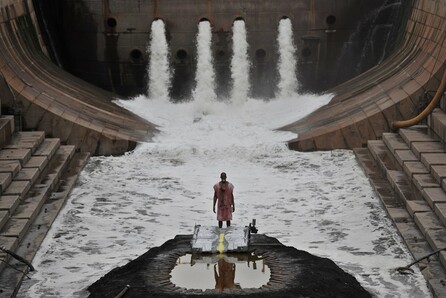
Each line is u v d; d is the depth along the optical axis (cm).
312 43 5478
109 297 2878
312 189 4141
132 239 3556
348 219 3759
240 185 4212
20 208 3684
